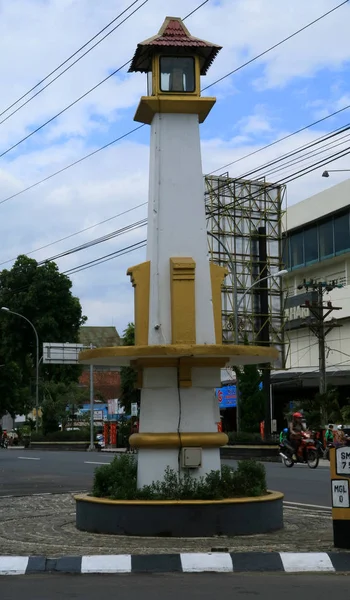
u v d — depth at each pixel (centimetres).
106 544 1011
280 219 4797
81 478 2416
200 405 1130
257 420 3778
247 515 1084
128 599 717
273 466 2845
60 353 4862
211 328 1151
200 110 1187
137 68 1255
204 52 1205
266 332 4600
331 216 4997
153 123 1198
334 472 963
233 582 809
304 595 734
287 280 5550
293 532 1119
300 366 5125
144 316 1145
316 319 4072
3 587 787
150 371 1129
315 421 3628
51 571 876
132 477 1171
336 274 5062
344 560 895
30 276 5981
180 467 1114
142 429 1133
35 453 4312
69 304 6031
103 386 7394
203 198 1178
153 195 1173
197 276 1154
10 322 5922
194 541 1026
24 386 6969
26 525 1263
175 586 786
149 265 1157
